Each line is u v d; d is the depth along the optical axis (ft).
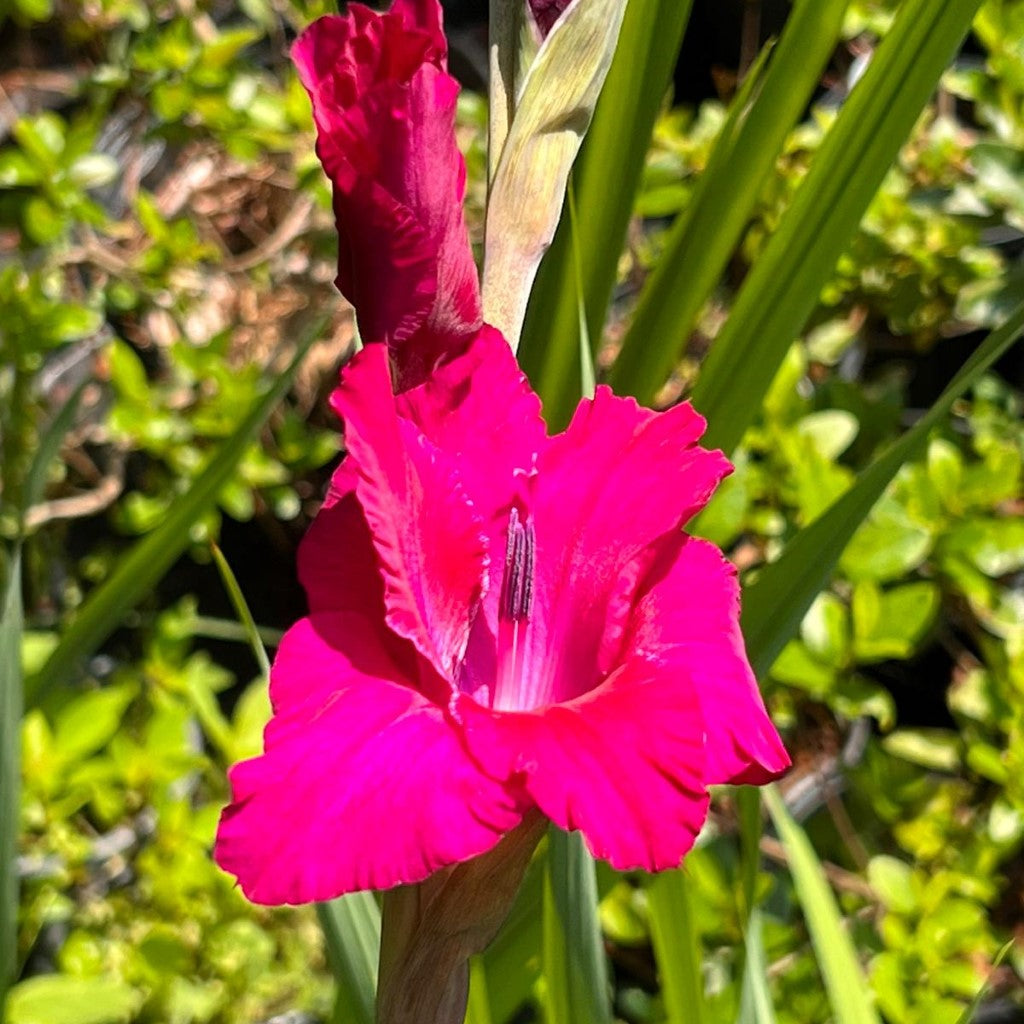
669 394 2.49
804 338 2.45
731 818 2.34
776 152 1.23
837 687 1.98
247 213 2.70
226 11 2.78
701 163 2.33
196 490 1.42
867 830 2.45
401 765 0.71
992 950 2.00
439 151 0.76
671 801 0.72
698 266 1.27
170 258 2.35
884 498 1.97
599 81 0.86
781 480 2.11
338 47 0.77
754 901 1.15
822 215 1.19
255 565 2.91
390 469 0.77
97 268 2.57
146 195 2.41
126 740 1.99
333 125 0.75
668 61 1.16
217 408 2.28
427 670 0.75
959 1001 2.14
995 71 2.15
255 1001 2.11
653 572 0.88
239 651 2.93
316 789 0.69
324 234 2.58
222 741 1.96
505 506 0.90
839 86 2.49
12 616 1.13
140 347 2.68
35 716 1.90
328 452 2.48
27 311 2.16
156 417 2.27
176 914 2.06
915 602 1.92
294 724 0.72
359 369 0.75
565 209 1.22
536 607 0.91
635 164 1.21
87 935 2.00
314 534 0.81
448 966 0.81
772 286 1.22
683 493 0.88
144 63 2.25
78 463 2.56
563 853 0.99
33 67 2.66
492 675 0.92
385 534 0.75
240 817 0.67
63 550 2.65
